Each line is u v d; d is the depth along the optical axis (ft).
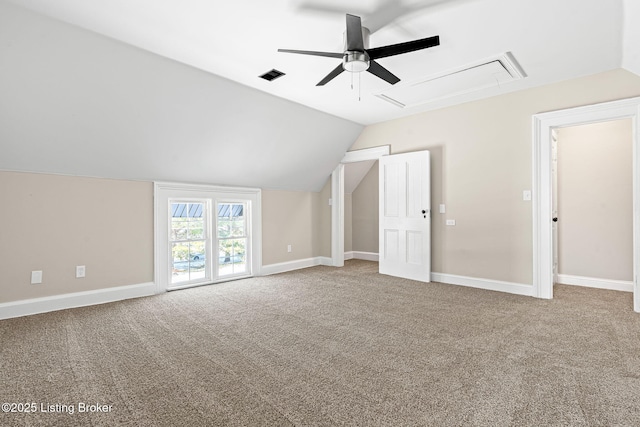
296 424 5.25
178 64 10.64
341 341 8.55
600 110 11.43
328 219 20.40
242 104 13.09
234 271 16.58
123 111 10.95
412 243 16.01
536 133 12.71
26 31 8.18
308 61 10.59
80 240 11.82
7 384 6.43
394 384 6.45
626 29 8.70
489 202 13.91
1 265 10.35
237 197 16.43
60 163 11.18
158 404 5.79
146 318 10.39
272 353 7.85
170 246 14.23
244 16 8.20
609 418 5.35
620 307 11.30
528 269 12.96
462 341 8.51
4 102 9.14
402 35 9.18
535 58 10.48
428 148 15.69
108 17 8.18
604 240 14.06
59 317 10.49
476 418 5.40
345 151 19.08
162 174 13.60
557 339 8.58
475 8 7.92
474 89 13.02
